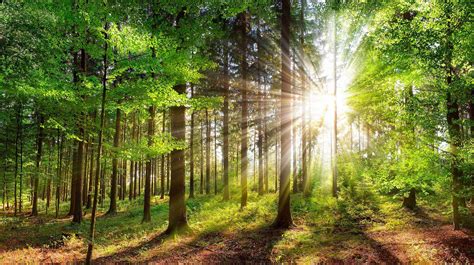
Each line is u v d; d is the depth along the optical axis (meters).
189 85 25.78
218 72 24.17
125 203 35.31
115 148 10.57
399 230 14.55
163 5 12.03
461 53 10.74
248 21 22.52
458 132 11.91
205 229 15.91
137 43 7.78
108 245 14.12
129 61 8.18
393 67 13.55
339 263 10.02
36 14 10.59
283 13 16.70
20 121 23.75
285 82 16.56
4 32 11.11
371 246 11.87
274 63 25.25
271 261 10.47
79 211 19.34
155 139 11.51
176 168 15.29
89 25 7.59
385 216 18.14
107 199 42.91
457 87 11.25
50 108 11.88
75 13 7.72
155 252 12.04
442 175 12.19
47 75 10.29
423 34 10.89
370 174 14.91
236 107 30.00
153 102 10.01
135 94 8.99
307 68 25.48
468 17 10.34
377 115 20.86
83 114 12.59
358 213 18.94
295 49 23.42
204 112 36.38
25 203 40.62
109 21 7.84
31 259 11.48
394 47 11.75
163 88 9.25
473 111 17.50
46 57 12.08
